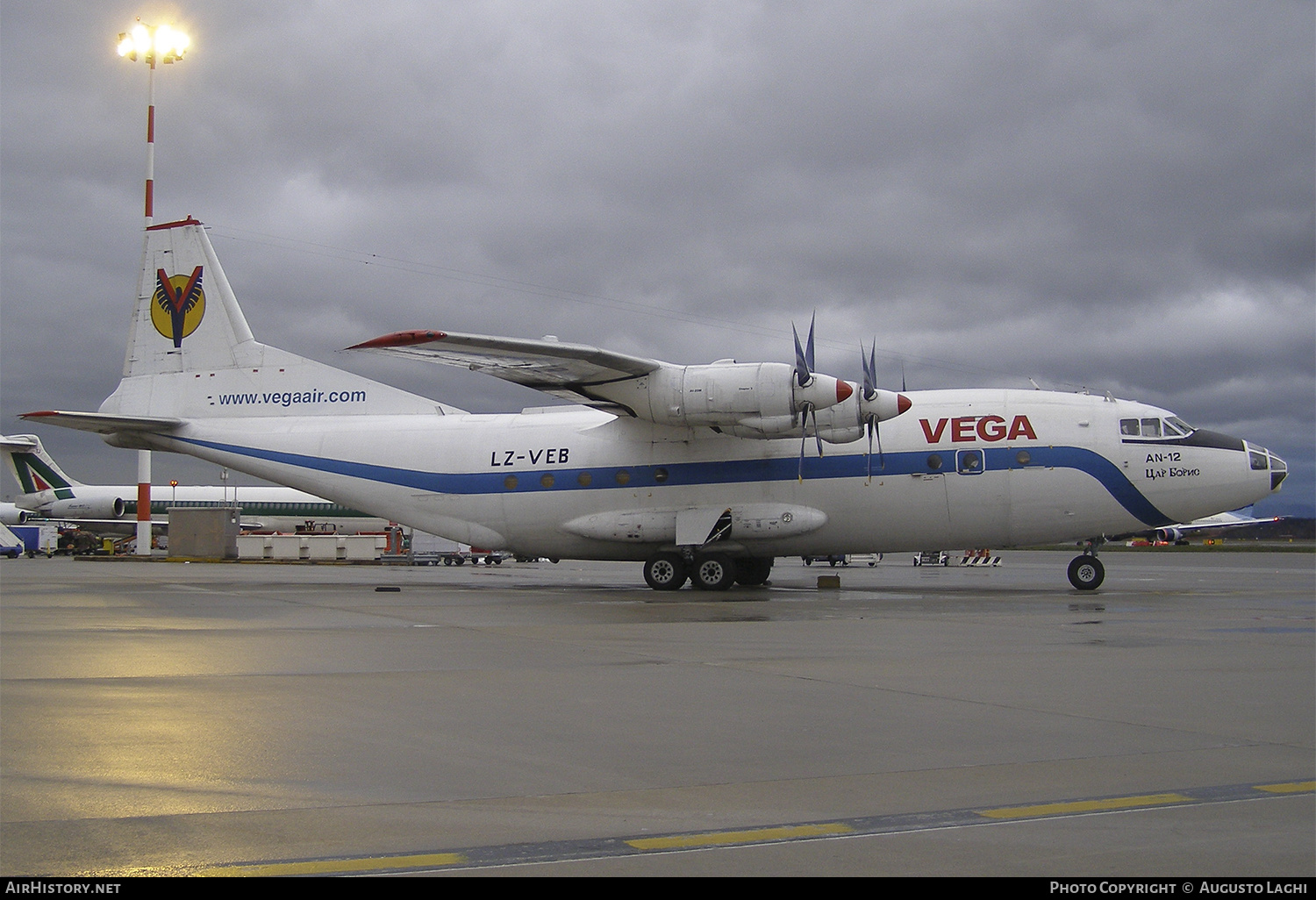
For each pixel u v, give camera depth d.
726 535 22.27
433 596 20.16
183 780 5.64
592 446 23.47
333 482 25.12
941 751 6.42
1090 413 21.59
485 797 5.37
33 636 12.38
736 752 6.40
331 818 5.00
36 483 61.44
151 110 37.09
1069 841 4.68
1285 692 8.52
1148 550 74.06
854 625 14.06
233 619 14.66
